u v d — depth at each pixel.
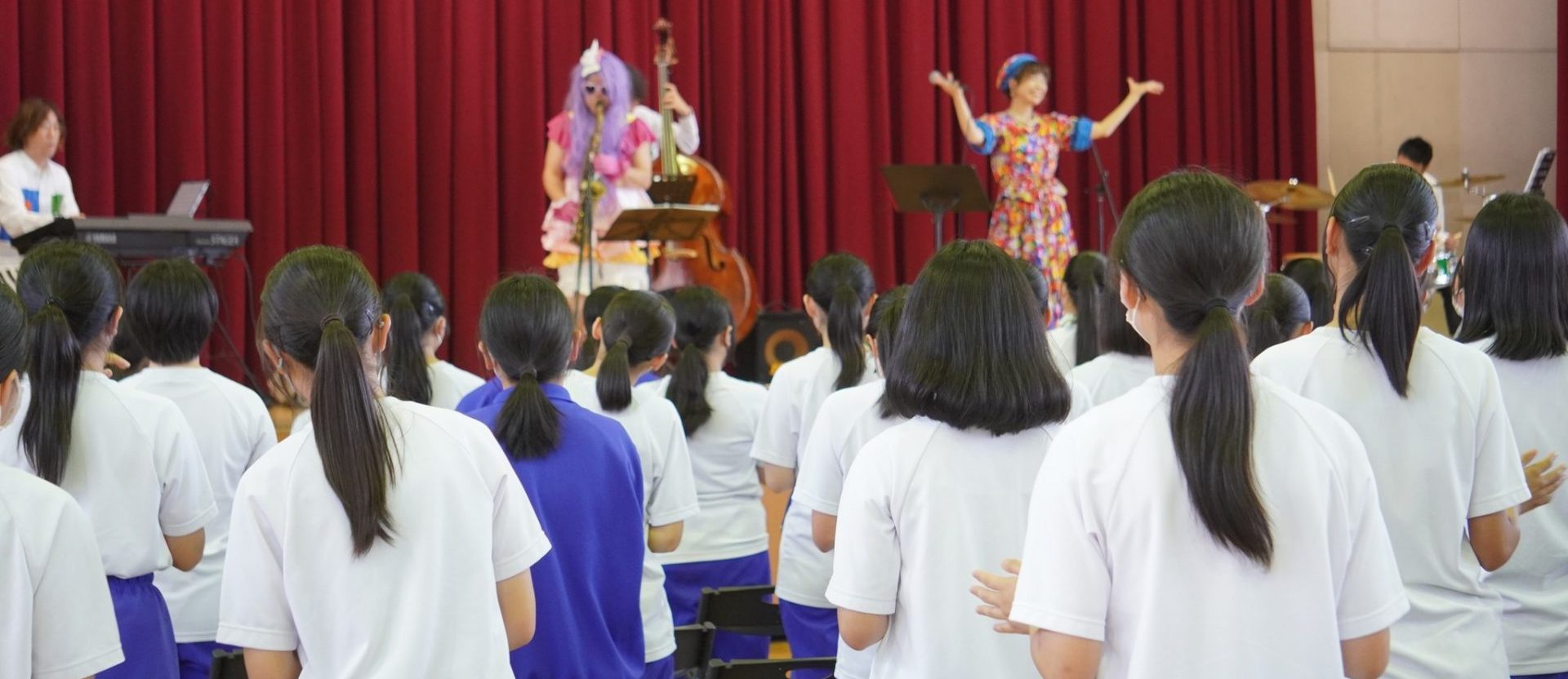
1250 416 1.37
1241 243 1.40
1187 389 1.37
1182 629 1.38
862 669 2.14
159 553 2.26
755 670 2.49
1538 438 2.10
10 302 1.57
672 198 6.13
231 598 1.67
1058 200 7.12
